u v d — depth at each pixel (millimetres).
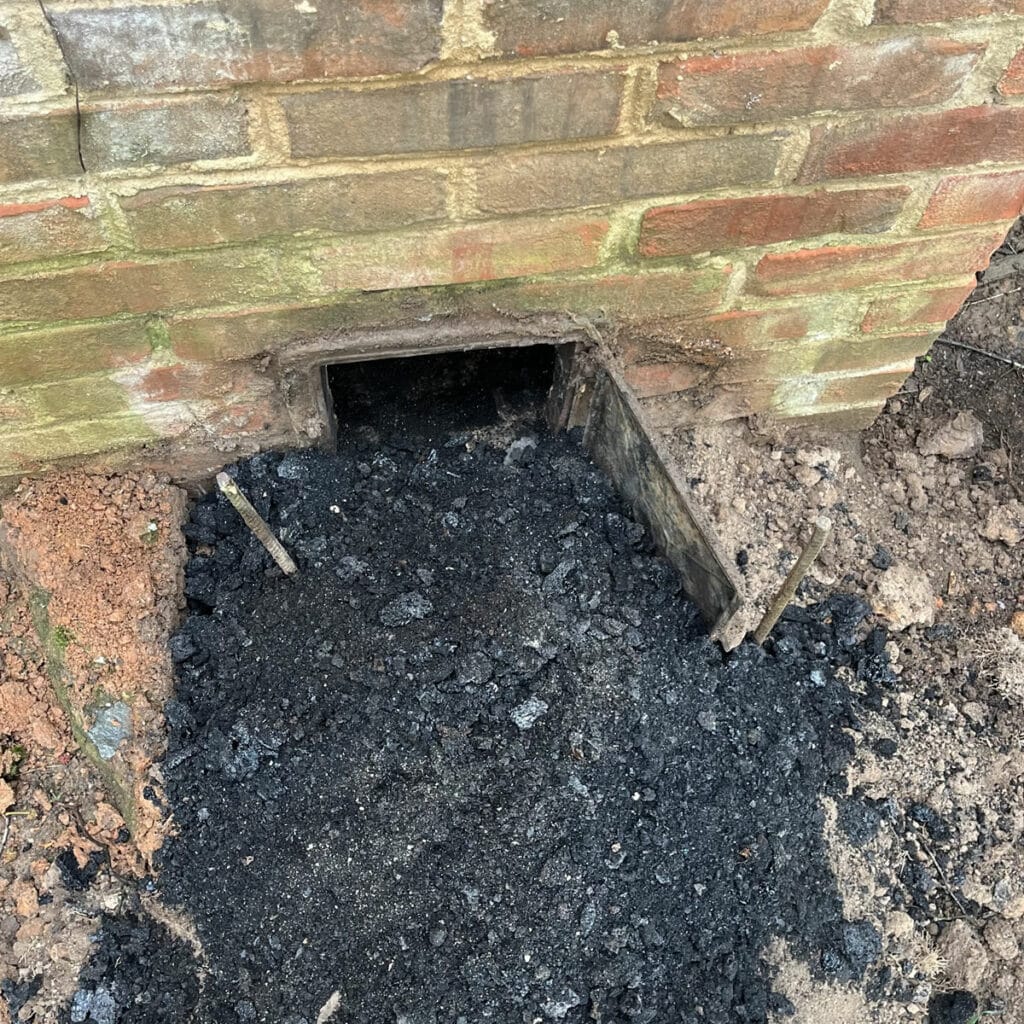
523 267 1634
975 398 2484
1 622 1917
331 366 2154
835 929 1792
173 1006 1635
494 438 2068
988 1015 1787
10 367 1587
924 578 2174
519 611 1785
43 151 1279
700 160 1500
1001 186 1646
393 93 1306
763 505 2182
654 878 1675
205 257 1491
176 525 1913
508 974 1614
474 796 1656
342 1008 1610
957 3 1336
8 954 1691
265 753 1704
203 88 1256
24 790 1820
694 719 1775
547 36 1271
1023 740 2006
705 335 1880
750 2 1283
